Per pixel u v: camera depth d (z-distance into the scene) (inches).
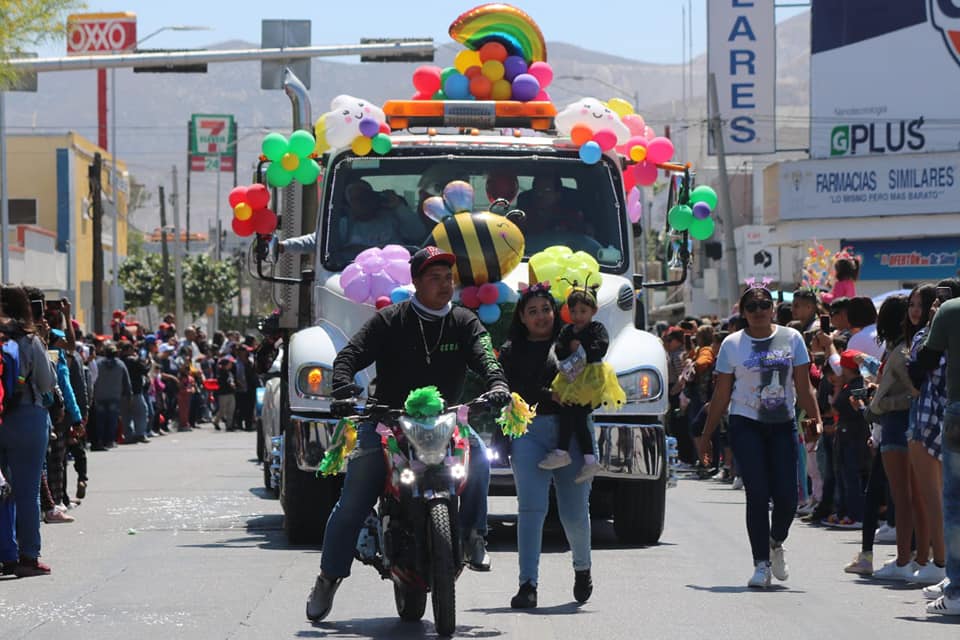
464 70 710.5
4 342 533.3
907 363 499.2
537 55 715.4
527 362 455.5
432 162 647.1
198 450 1403.8
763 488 506.0
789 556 601.0
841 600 477.4
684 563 568.1
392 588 502.0
